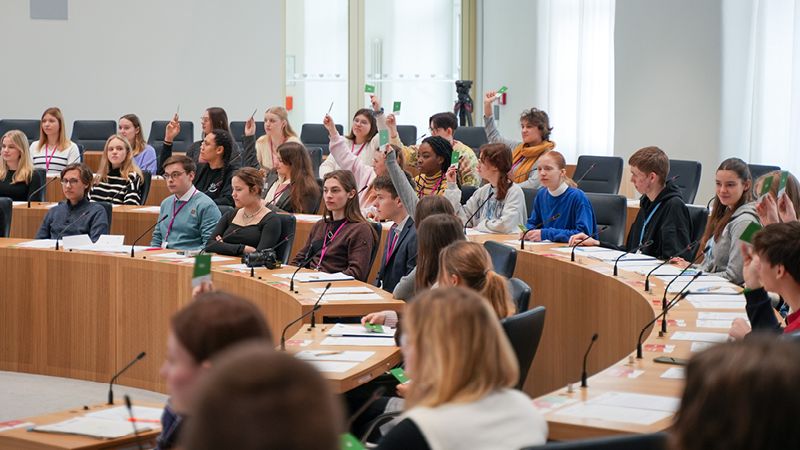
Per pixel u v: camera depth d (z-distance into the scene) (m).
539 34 11.98
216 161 7.50
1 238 6.07
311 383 1.00
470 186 6.93
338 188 5.27
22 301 5.64
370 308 4.21
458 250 3.28
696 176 7.50
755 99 8.12
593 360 4.82
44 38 11.64
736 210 4.89
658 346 3.25
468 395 2.06
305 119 12.91
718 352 1.28
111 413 2.80
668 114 9.22
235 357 1.02
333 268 5.23
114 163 7.61
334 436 0.98
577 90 11.34
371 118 8.11
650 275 4.68
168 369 2.06
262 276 4.85
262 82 12.48
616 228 6.23
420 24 13.20
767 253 3.08
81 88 11.81
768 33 8.01
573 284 5.03
